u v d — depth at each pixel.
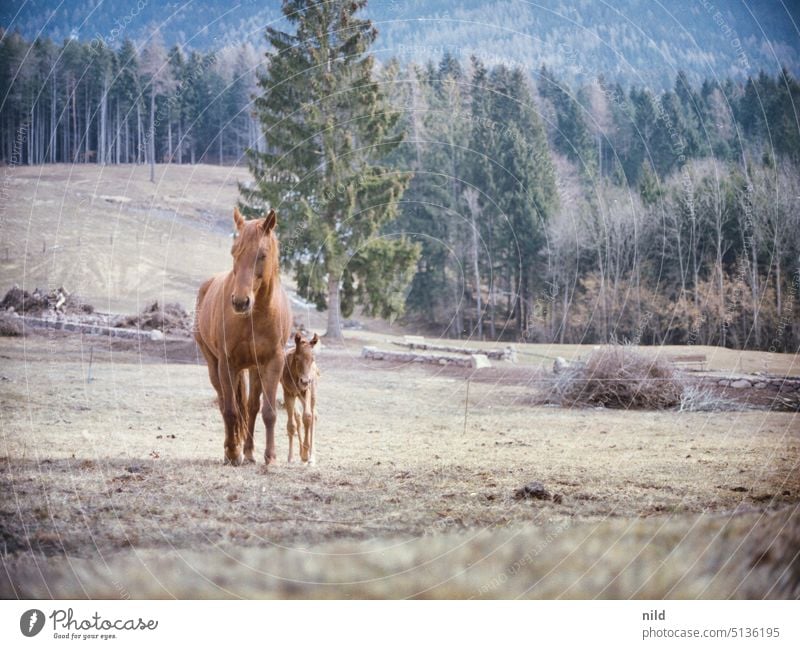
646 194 39.00
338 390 21.80
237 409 10.14
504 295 47.78
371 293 36.06
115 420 14.59
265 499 8.23
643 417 17.55
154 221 49.19
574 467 10.75
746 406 19.09
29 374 20.23
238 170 60.12
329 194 33.06
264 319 9.83
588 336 40.09
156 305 31.97
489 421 16.80
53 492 8.21
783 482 9.62
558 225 43.19
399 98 48.00
